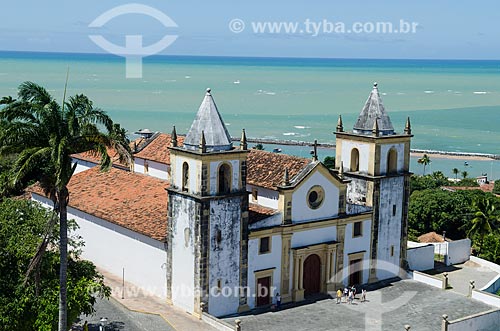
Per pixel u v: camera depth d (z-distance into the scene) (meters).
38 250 40.03
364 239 62.41
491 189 130.62
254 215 56.28
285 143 195.12
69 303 41.91
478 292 60.16
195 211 51.72
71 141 38.34
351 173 63.50
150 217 59.06
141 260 58.38
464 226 86.88
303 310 55.94
